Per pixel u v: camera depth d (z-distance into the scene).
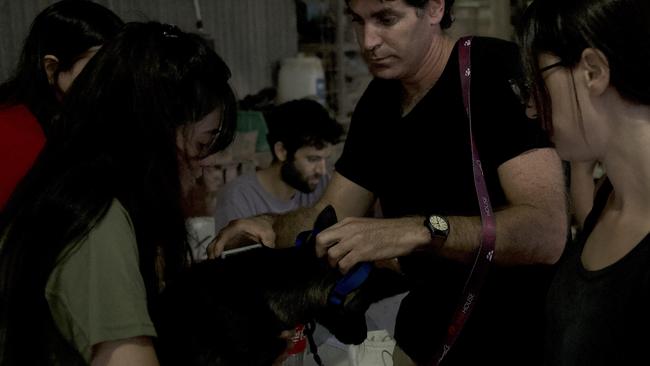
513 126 1.32
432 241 1.17
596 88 0.82
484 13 3.94
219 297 0.97
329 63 3.75
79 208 0.87
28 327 0.87
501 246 1.22
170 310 0.97
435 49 1.43
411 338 1.56
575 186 1.80
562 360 0.94
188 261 1.04
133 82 0.92
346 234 1.07
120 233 0.88
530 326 1.41
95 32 1.61
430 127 1.45
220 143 1.01
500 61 1.35
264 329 0.96
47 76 1.65
